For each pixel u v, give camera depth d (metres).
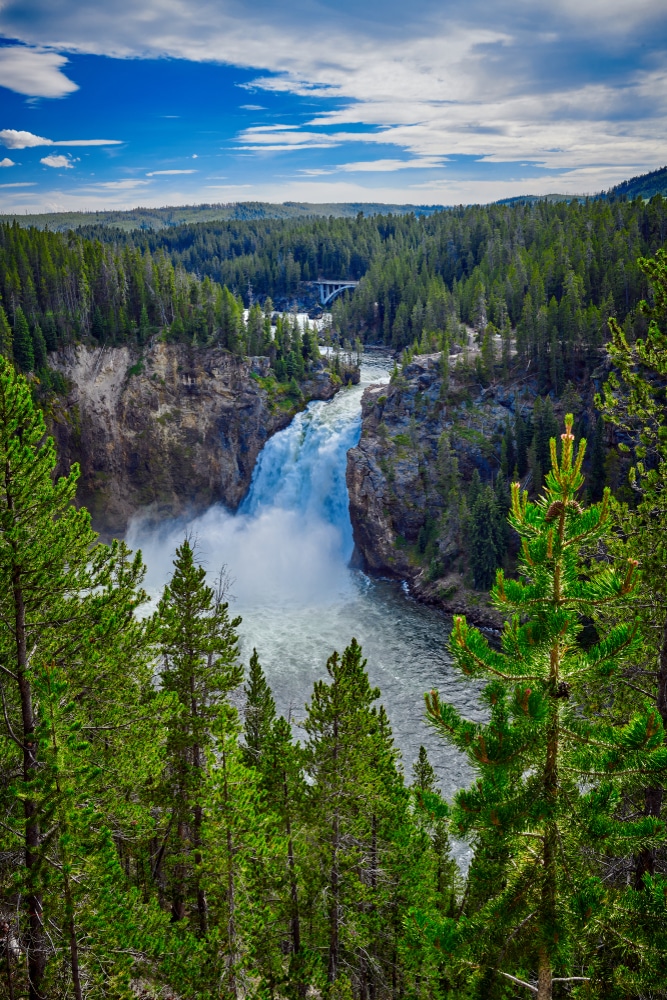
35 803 16.67
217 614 30.64
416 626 87.50
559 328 111.31
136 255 145.88
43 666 17.06
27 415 18.47
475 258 193.62
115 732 21.59
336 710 25.89
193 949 20.12
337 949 25.73
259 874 24.67
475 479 101.62
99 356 135.12
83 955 16.17
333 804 25.45
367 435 118.62
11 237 147.88
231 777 20.67
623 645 9.53
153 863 32.38
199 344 138.75
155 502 135.50
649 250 136.38
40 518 18.98
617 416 21.92
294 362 142.62
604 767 9.46
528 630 9.62
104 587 21.70
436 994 16.42
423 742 61.03
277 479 134.00
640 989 9.73
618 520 19.69
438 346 130.25
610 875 15.84
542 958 9.99
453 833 10.90
